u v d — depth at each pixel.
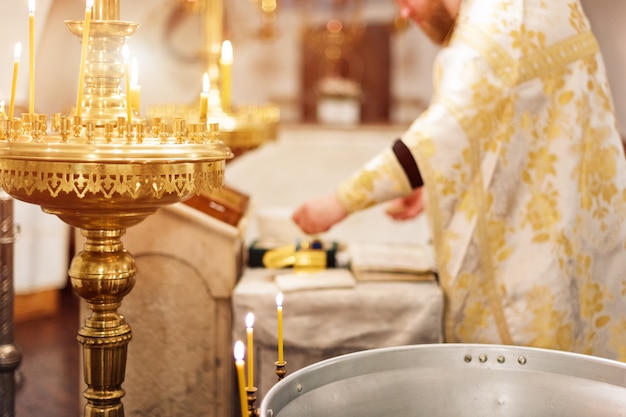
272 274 2.83
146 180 1.74
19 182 1.73
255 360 2.56
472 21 2.52
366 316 2.54
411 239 5.02
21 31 3.29
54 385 3.58
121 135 1.73
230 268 2.56
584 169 2.54
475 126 2.46
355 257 2.88
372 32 8.75
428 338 2.53
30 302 4.86
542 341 2.48
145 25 6.80
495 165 2.47
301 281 2.61
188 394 2.62
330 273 2.77
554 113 2.52
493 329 2.52
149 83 6.95
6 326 2.66
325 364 1.63
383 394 1.68
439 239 2.51
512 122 2.47
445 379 1.75
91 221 1.84
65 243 4.91
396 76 8.79
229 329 2.60
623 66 3.40
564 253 2.48
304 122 7.47
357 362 1.69
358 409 1.63
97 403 1.95
